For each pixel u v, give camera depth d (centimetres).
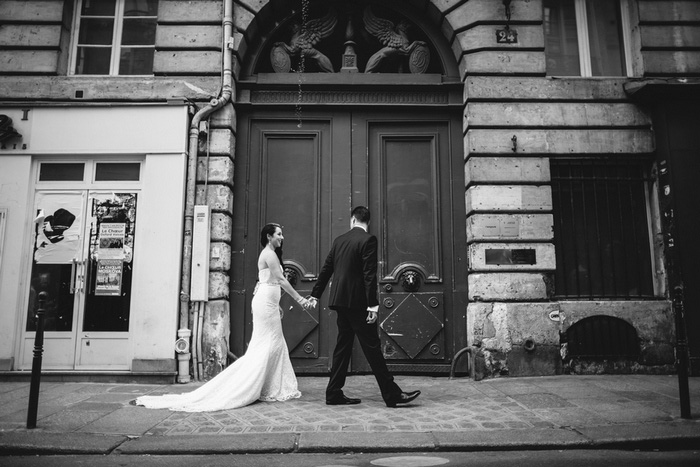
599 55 773
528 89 719
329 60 766
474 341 671
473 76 720
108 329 667
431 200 730
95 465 368
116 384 637
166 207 675
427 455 393
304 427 446
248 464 371
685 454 397
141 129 689
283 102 736
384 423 458
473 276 690
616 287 714
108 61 755
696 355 677
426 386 622
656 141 718
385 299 706
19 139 688
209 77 713
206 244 674
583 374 674
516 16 731
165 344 650
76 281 675
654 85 697
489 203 696
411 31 790
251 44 752
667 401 527
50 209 688
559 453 398
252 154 733
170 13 723
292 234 721
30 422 441
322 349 697
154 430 438
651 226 727
